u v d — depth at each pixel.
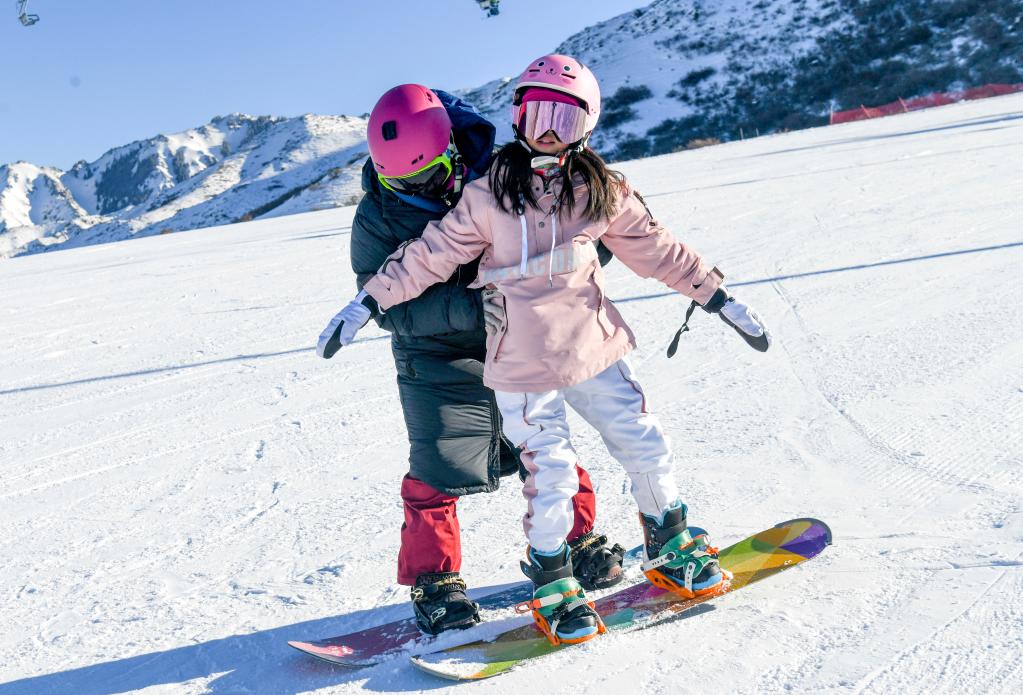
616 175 2.53
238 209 113.12
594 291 2.53
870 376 4.49
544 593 2.46
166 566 3.33
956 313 5.34
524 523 2.53
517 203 2.42
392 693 2.34
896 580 2.54
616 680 2.23
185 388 5.88
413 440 2.66
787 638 2.31
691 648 2.33
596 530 3.20
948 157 12.66
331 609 2.88
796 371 4.73
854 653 2.20
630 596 2.67
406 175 2.54
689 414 4.29
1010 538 2.70
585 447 4.07
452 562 2.65
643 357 5.34
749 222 9.59
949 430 3.67
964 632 2.22
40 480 4.43
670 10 84.75
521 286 2.47
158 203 160.75
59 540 3.68
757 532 2.99
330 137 140.25
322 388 5.54
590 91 2.41
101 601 3.09
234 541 3.50
